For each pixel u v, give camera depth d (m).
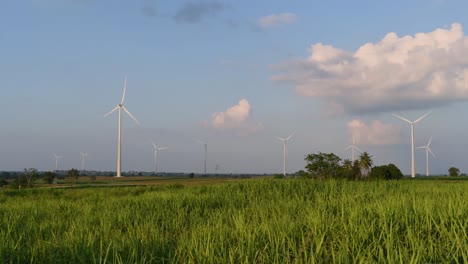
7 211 19.56
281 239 9.01
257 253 8.12
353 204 14.13
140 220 15.08
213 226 12.02
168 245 9.75
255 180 27.55
